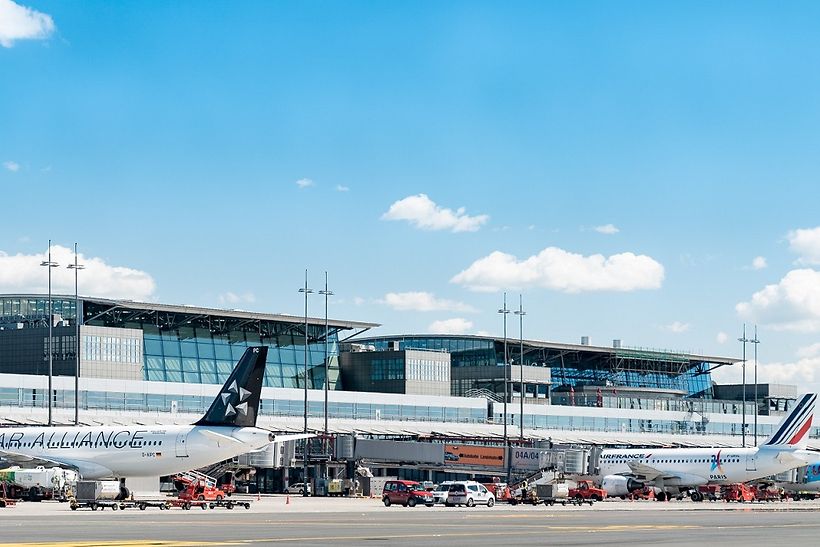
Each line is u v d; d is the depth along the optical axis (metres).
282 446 119.75
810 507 98.75
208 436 90.81
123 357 157.88
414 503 92.94
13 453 91.62
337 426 157.75
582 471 120.31
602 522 63.84
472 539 46.88
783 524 63.53
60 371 154.12
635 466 115.00
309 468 133.62
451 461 124.31
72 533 48.50
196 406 152.75
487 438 155.00
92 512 72.50
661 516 74.19
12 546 40.81
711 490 119.50
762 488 127.56
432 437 156.25
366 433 155.62
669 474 116.94
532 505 100.38
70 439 93.75
